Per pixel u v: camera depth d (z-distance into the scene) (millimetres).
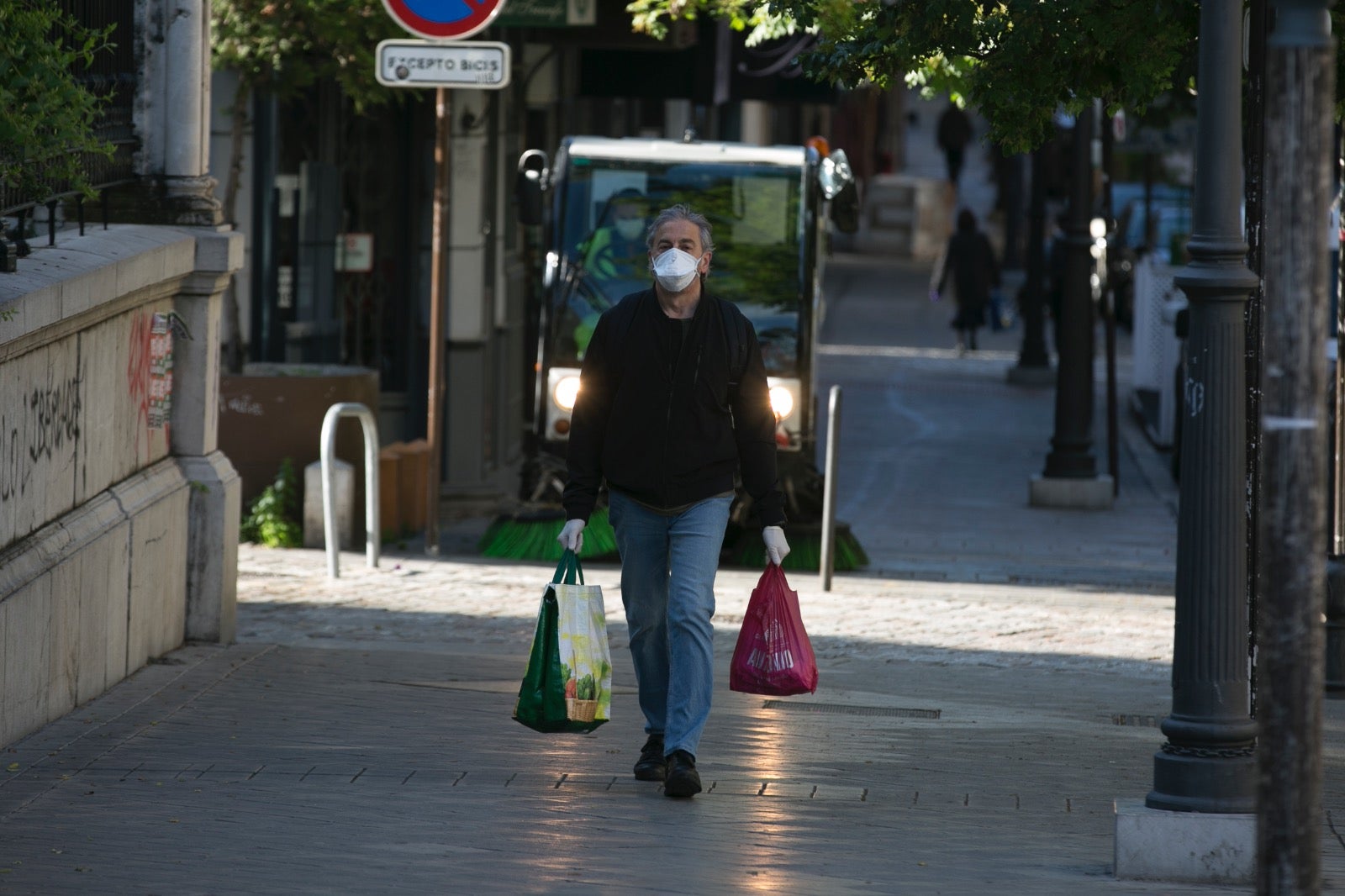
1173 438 75125
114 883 18625
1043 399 91500
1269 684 14320
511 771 24359
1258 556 24531
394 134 58562
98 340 27844
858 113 188125
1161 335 88875
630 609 23516
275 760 24469
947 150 191875
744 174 50219
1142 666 36750
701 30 64688
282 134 57094
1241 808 20203
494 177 61438
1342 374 35406
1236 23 20172
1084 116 62875
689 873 19484
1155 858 20000
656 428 22766
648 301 23016
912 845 21250
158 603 30812
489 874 19234
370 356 59500
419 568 45438
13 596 23906
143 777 23266
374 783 23406
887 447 75938
